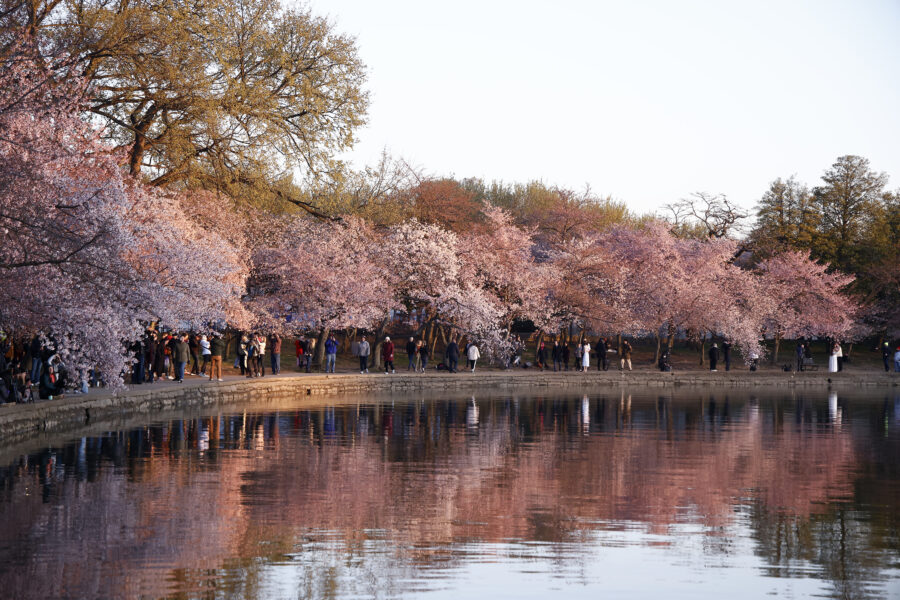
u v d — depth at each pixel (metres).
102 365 25.56
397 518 13.89
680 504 15.38
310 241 54.84
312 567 11.02
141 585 10.17
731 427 29.23
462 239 61.81
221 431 25.58
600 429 27.80
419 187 67.06
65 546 11.84
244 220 47.03
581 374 55.62
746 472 19.09
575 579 10.67
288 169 39.53
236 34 39.28
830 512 14.81
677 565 11.39
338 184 42.25
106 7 31.92
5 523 13.14
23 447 21.59
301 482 16.97
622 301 66.06
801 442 24.95
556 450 22.34
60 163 24.73
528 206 99.81
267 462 19.50
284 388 42.09
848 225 93.25
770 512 14.79
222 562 11.20
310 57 42.47
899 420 32.69
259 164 37.97
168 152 35.75
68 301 24.06
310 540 12.39
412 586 10.28
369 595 9.93
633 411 35.47
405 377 48.19
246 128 38.12
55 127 25.08
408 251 56.78
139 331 26.58
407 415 32.03
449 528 13.27
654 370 63.31
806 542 12.69
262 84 39.09
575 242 67.81
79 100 26.25
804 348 70.56
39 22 27.88
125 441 22.94
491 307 56.81
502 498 15.67
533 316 61.62
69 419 26.42
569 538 12.77
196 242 38.78
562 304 63.75
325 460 19.95
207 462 19.39
